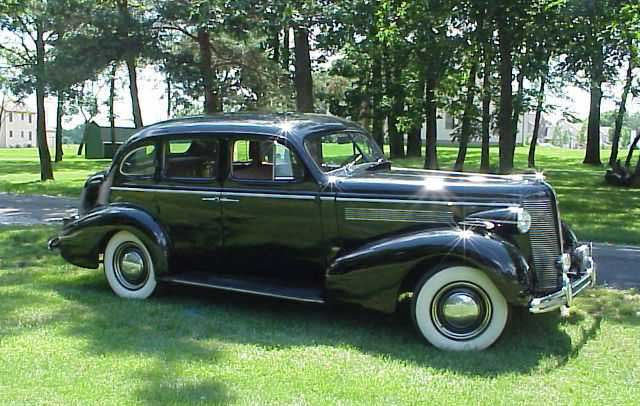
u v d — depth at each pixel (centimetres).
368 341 507
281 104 2170
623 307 605
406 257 494
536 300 478
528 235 509
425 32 1466
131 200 638
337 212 547
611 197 1697
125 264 641
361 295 514
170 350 478
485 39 1416
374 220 537
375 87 2917
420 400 390
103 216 636
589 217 1303
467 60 1666
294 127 577
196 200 601
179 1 1731
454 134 2858
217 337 513
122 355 466
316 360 460
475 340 489
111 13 1748
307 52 1609
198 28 1717
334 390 404
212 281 596
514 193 514
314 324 553
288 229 566
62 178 2506
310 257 563
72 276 731
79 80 1859
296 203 560
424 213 525
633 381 424
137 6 1812
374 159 633
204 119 629
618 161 2236
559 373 439
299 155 558
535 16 1373
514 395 399
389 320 564
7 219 1305
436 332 496
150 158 628
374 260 504
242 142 581
